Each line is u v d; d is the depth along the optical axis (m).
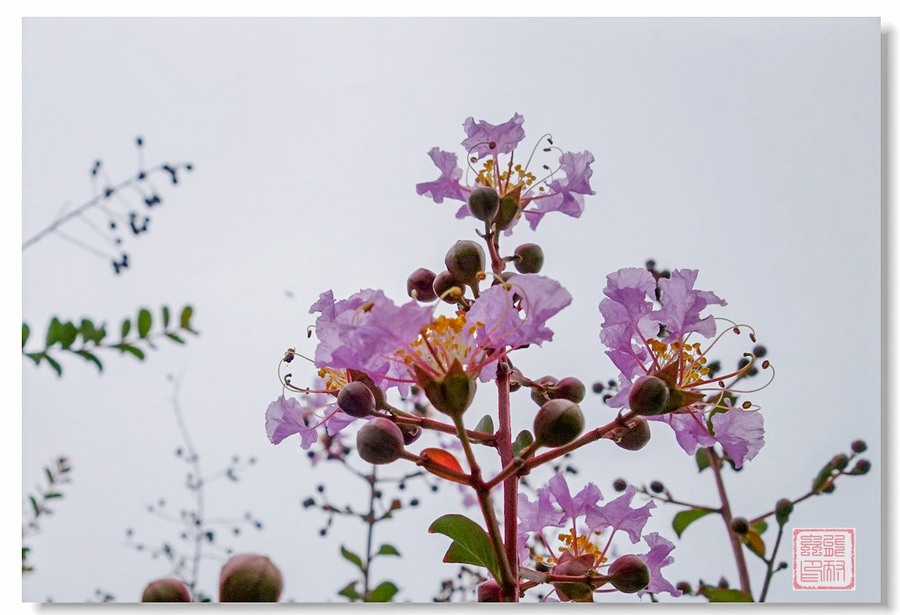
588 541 0.26
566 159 0.28
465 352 0.24
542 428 0.24
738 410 0.26
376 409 0.25
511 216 0.28
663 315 0.25
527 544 0.28
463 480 0.24
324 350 0.24
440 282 0.26
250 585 0.22
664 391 0.25
